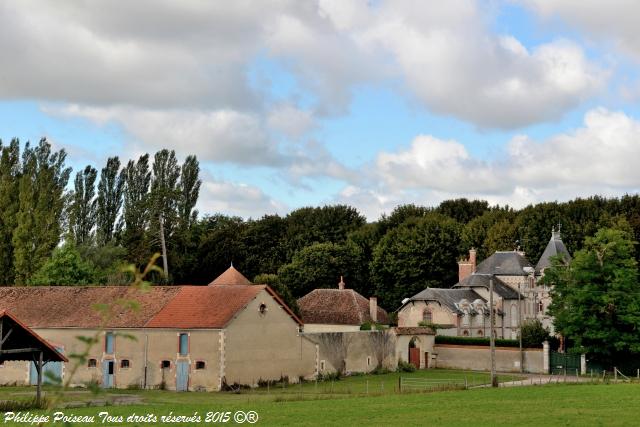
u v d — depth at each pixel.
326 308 91.12
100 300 64.06
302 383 63.69
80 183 111.25
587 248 74.69
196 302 60.91
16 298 66.12
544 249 110.44
